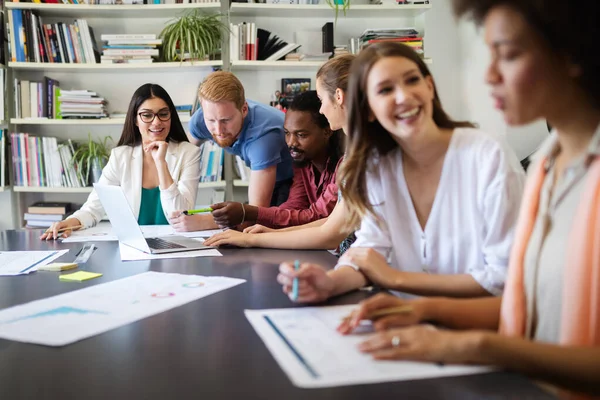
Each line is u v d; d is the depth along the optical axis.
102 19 3.56
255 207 1.87
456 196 1.10
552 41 0.61
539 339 0.75
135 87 3.61
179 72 3.60
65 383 0.64
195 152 2.59
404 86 1.00
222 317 0.90
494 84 0.67
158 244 1.65
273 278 1.19
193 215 2.02
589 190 0.66
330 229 1.54
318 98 2.02
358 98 1.09
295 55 3.41
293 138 2.02
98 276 1.23
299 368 0.67
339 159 1.95
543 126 3.37
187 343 0.77
